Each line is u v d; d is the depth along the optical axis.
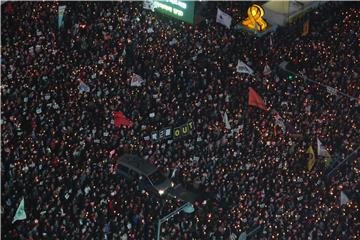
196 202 110.25
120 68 126.56
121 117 116.00
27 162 108.19
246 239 106.75
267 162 116.12
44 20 132.25
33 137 112.19
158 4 140.38
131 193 108.44
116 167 112.81
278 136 120.56
